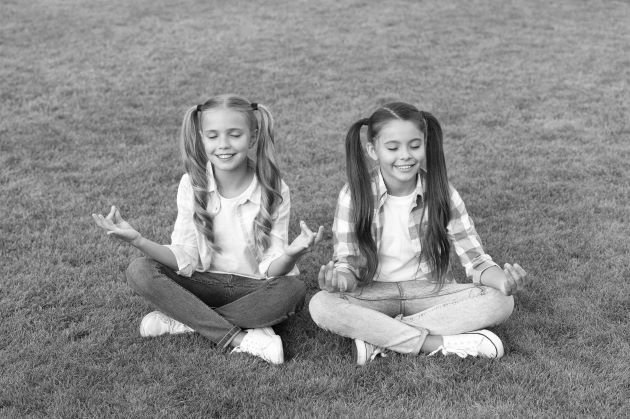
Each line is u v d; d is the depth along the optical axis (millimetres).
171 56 9445
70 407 2871
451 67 9188
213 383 3043
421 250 3535
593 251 4379
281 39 10438
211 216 3525
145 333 3438
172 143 6449
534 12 12312
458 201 3551
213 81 8430
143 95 7848
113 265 4191
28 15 11406
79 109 7285
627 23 11648
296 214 5000
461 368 3158
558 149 6328
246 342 3293
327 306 3328
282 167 5922
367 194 3467
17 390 2990
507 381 3049
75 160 5957
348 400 2959
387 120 3328
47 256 4262
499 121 7148
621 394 2951
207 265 3602
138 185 5477
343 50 9938
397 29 11109
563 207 5066
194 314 3367
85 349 3309
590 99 7863
